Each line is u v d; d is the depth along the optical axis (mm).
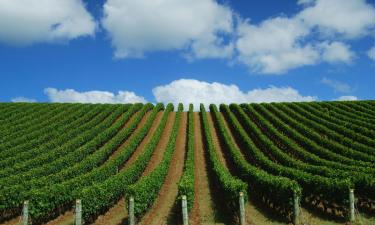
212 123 64562
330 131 50750
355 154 41375
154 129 61125
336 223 24156
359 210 26312
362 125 55250
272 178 27891
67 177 34250
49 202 26641
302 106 68375
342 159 39156
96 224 26109
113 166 38344
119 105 71250
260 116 61031
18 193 28156
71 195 28906
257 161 40375
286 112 64812
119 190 30984
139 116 64312
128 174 33844
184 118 68312
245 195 25656
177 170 41500
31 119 61781
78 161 42000
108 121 58531
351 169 33344
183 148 51312
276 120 57188
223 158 46438
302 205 28203
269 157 45188
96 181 33594
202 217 26734
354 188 26812
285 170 32375
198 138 56281
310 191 27625
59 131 53094
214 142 54000
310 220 24875
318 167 33250
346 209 24812
